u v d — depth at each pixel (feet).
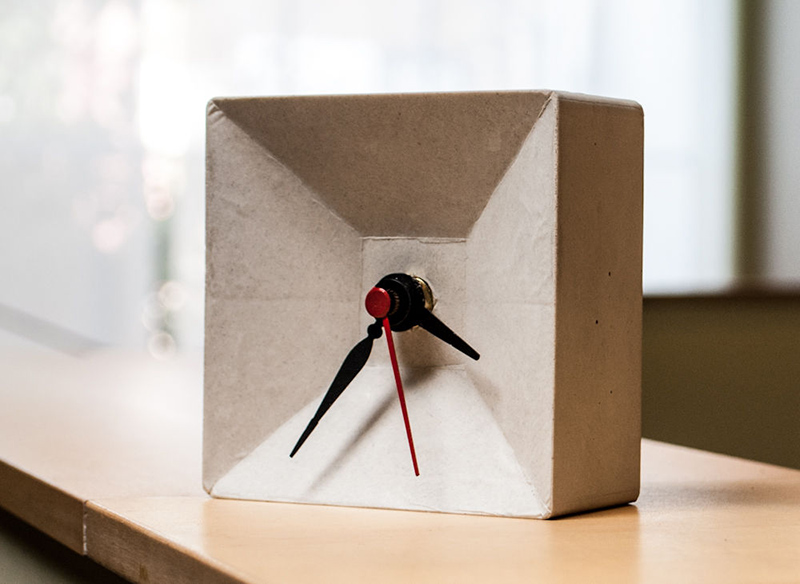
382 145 1.92
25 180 6.05
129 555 1.82
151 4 6.01
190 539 1.73
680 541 1.73
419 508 1.86
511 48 5.00
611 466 1.89
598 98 1.87
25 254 6.08
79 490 2.00
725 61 4.10
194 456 2.27
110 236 6.16
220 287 2.01
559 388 1.83
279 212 1.99
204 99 5.98
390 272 1.95
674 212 4.26
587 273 1.86
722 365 3.80
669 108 4.33
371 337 1.92
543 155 1.83
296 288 1.99
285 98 1.95
